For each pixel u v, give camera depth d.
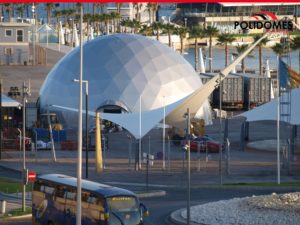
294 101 141.88
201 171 129.00
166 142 165.38
